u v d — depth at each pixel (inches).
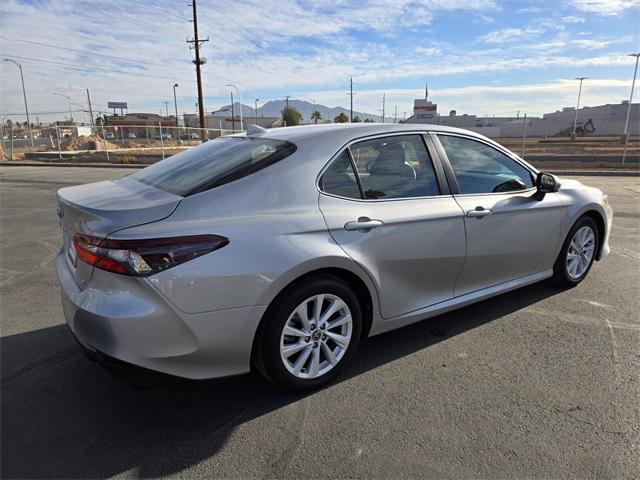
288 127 138.7
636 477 86.2
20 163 964.6
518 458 91.1
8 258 232.8
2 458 92.4
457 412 105.7
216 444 96.2
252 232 100.3
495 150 154.3
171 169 126.0
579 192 174.7
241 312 98.7
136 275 90.1
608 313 158.4
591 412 105.2
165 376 95.5
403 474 87.4
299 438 97.7
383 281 121.4
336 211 113.3
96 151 1300.4
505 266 151.3
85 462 91.4
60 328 151.7
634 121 3203.7
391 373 122.6
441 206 131.5
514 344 137.4
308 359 112.9
